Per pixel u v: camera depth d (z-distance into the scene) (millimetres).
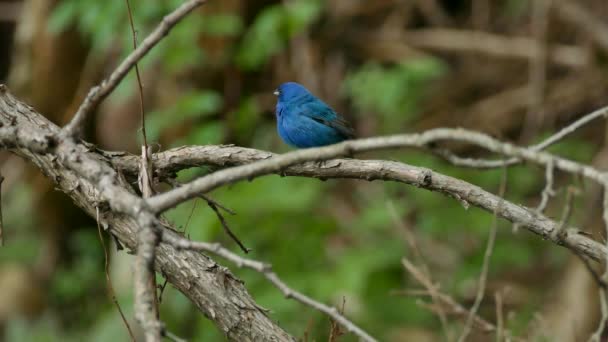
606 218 4074
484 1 20203
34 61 16922
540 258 16203
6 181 17531
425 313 13062
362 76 16125
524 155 4043
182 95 15727
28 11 17016
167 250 6250
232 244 12508
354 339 11516
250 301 6320
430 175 6348
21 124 5875
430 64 16141
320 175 6785
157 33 5160
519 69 19547
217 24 14508
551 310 14375
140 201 4684
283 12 14758
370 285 12984
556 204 16125
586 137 18391
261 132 16078
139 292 4312
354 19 20031
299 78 18359
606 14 18516
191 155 6879
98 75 16328
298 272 12477
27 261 17062
